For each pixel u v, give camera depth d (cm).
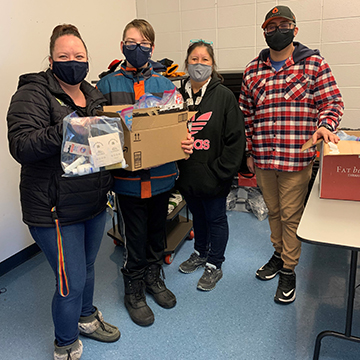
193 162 188
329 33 296
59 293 139
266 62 183
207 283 211
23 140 116
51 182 126
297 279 219
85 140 118
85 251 155
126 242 182
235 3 323
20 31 230
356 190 149
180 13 348
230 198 321
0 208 229
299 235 121
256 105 190
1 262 233
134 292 188
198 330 178
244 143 186
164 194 181
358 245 112
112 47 335
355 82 300
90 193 133
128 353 165
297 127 180
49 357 165
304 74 174
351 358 158
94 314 172
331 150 150
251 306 195
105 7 318
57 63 126
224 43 339
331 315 186
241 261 242
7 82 224
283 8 168
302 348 165
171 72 287
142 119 134
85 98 146
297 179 188
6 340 176
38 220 129
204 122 183
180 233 258
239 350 164
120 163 128
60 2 264
